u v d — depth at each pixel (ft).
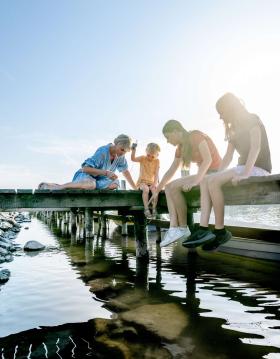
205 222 12.74
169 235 14.17
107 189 20.94
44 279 17.71
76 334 10.00
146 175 24.73
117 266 21.65
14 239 43.93
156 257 25.39
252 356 8.31
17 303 13.26
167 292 14.67
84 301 13.42
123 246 33.50
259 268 20.10
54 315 11.73
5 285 16.38
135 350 8.82
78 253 28.45
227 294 14.23
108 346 9.11
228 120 13.51
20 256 26.91
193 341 9.30
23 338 9.78
